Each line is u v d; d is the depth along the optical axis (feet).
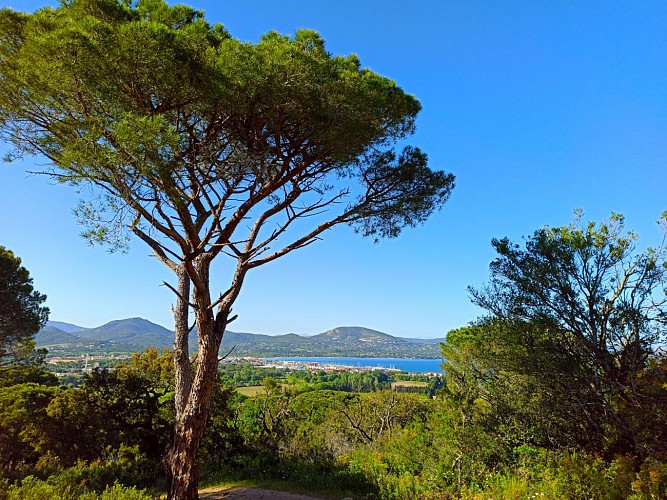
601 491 19.77
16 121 19.97
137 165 16.01
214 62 17.38
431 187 25.72
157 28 15.96
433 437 40.22
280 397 53.01
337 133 19.93
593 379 27.45
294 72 17.84
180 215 20.08
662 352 25.90
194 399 22.27
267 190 21.74
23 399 50.11
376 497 28.02
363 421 82.07
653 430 22.94
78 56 15.71
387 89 21.07
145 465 37.42
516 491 24.35
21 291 54.75
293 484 31.45
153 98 18.26
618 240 28.84
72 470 32.99
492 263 31.71
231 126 20.22
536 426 30.37
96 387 45.83
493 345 32.71
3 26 18.39
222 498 26.73
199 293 22.30
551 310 29.43
